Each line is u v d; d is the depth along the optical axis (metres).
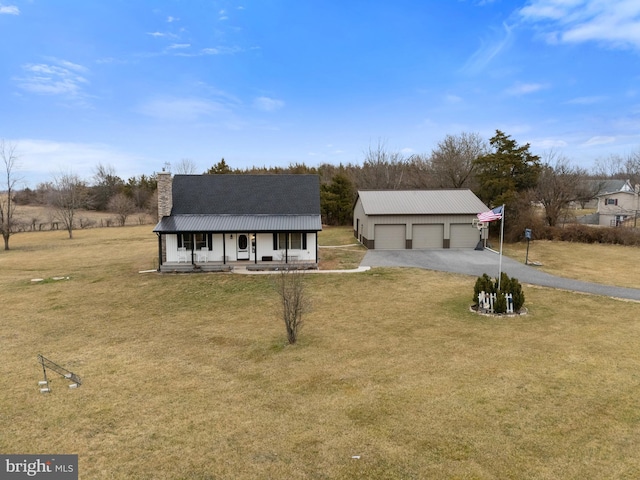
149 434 7.95
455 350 11.96
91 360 12.05
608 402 8.69
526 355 11.43
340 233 44.06
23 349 13.13
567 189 36.84
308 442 7.51
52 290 21.25
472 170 51.91
